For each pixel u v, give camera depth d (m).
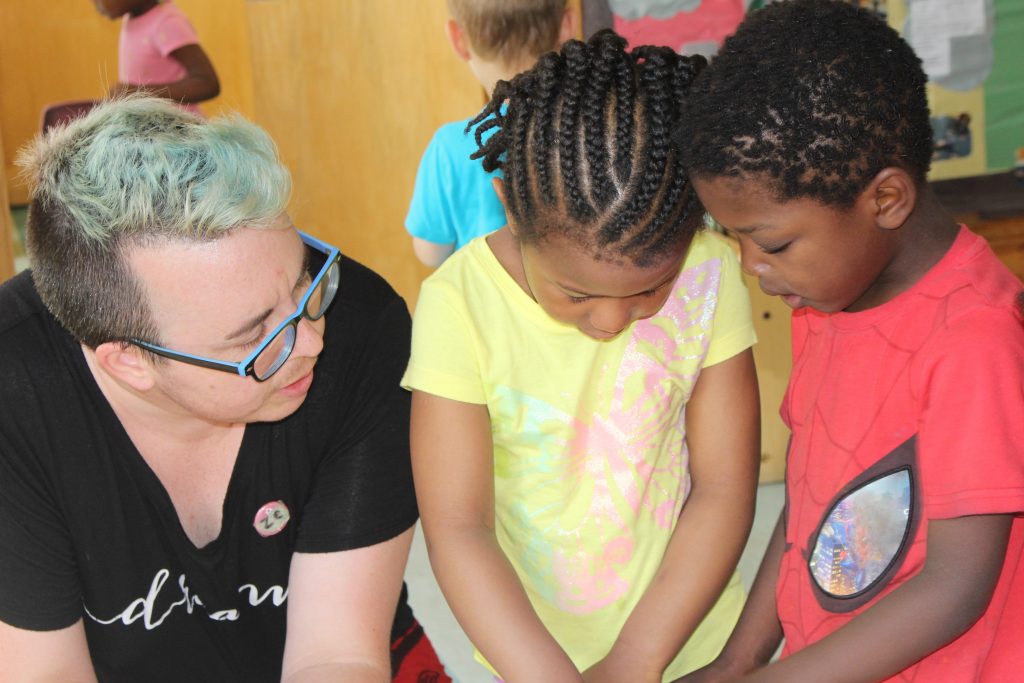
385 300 1.24
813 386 1.15
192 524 1.18
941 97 2.99
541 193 1.00
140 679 1.26
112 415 1.11
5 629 1.12
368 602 1.19
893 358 1.02
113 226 0.98
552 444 1.15
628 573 1.19
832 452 1.10
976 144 3.04
